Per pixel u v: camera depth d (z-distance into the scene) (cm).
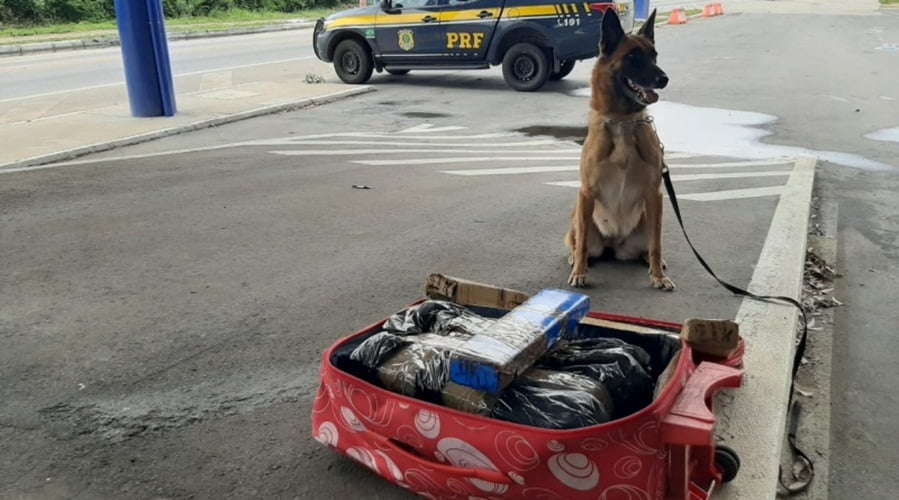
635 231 520
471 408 251
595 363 277
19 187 755
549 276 517
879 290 531
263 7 3838
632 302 468
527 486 242
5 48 2120
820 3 4369
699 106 1317
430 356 266
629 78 464
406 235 607
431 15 1502
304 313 450
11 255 550
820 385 403
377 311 454
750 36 2534
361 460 282
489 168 878
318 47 1614
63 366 383
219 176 813
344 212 673
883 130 1109
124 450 313
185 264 534
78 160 900
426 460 258
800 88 1490
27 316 444
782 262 529
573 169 875
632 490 234
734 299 470
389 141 1050
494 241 593
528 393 255
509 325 277
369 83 1617
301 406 348
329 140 1052
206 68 1812
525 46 1459
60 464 303
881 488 321
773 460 297
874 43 2311
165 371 379
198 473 298
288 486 291
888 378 409
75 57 2052
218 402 351
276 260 544
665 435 236
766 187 771
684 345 291
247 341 413
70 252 558
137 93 1152
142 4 1112
